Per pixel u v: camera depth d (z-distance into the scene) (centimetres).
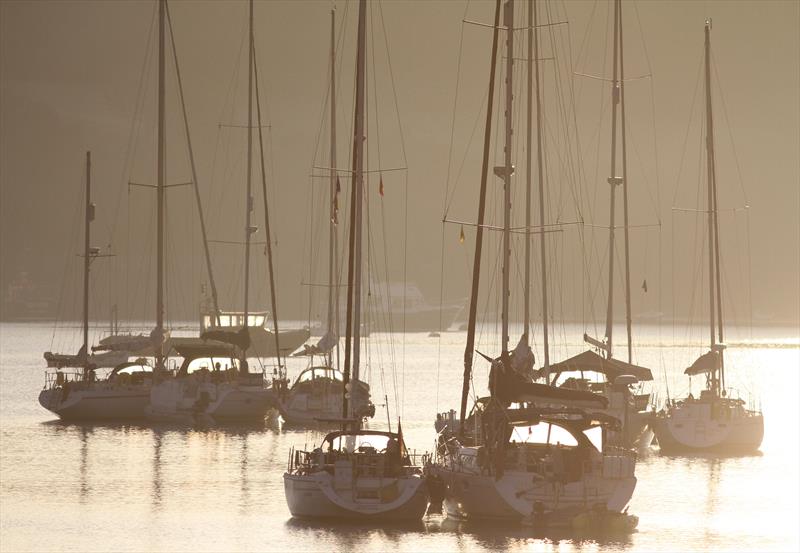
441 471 19950
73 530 19550
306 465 19838
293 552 17900
